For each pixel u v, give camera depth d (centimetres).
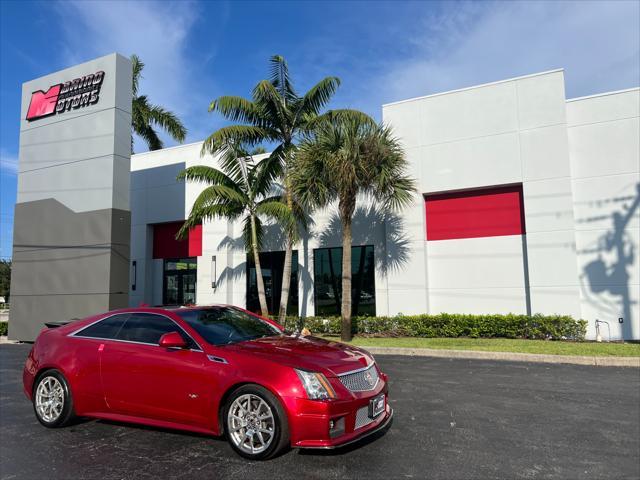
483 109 1559
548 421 591
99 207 1617
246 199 1603
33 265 1742
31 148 1809
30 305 1725
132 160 2248
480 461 458
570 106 1515
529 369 955
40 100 1808
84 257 1627
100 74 1675
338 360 486
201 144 2075
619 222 1436
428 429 559
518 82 1522
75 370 579
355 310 1744
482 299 1556
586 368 962
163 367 521
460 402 688
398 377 880
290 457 470
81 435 560
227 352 499
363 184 1383
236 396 472
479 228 1577
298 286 1841
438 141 1605
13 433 572
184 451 495
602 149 1470
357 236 1747
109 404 555
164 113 2652
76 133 1702
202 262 2025
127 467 455
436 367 988
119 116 1645
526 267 1510
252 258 1962
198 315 585
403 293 1611
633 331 1397
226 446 506
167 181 2147
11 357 1280
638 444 507
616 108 1463
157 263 2191
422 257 1594
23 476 440
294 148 1484
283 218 1452
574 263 1412
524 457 469
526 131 1500
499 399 705
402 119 1656
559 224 1438
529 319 1397
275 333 607
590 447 498
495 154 1532
